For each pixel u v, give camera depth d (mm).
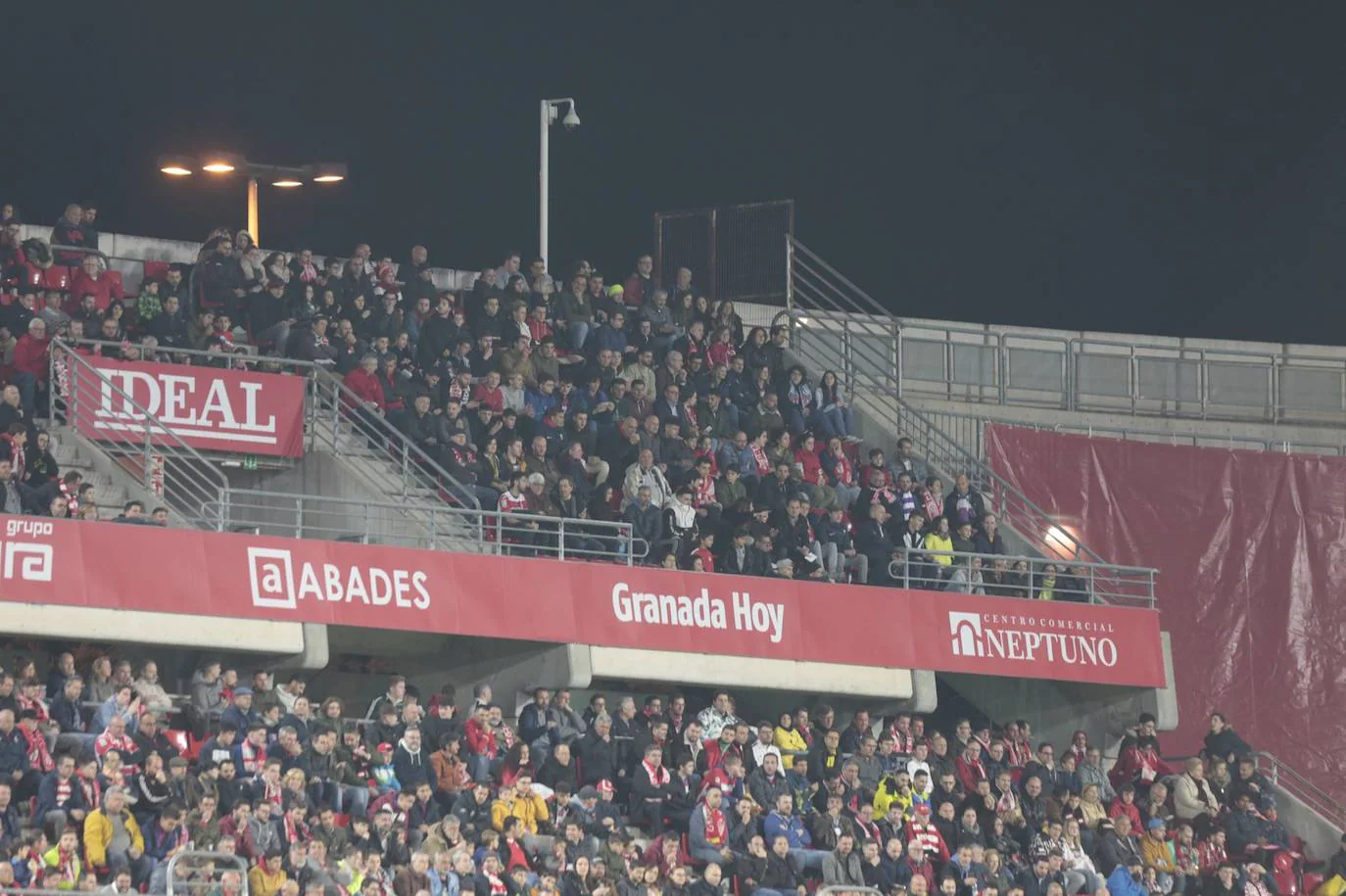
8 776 51938
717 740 62656
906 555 72375
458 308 77625
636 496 69562
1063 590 74688
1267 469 85000
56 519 58312
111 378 65125
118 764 51406
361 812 55781
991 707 76062
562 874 56688
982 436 83625
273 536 64250
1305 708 83812
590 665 65562
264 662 62031
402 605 63188
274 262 74312
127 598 58969
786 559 70375
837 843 60031
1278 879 69500
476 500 67750
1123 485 84188
